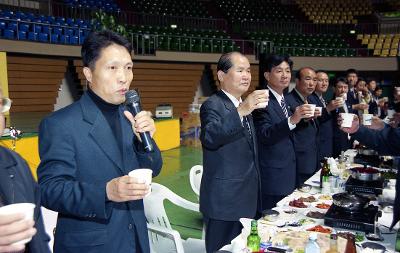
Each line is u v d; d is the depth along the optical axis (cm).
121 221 155
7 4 1205
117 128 164
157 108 870
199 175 362
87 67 153
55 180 141
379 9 1822
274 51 1373
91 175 150
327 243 169
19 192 131
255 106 204
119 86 151
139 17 1486
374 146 228
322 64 1383
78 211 138
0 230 94
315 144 347
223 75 235
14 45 904
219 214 229
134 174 131
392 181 258
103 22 1023
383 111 785
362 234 185
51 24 1037
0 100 126
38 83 1073
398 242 171
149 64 1253
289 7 1861
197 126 888
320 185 280
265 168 286
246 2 1803
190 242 281
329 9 1830
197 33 1422
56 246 153
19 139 490
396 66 1387
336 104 362
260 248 174
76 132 149
